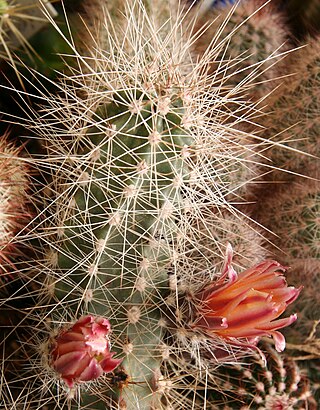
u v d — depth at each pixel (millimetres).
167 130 270
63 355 241
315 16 429
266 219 382
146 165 264
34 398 281
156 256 275
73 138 286
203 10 387
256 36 372
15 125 331
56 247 273
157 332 281
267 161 392
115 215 263
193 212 297
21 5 300
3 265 284
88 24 341
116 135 268
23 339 293
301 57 396
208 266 300
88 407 270
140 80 284
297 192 379
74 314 271
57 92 322
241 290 257
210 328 265
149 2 344
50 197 291
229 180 353
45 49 334
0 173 271
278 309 254
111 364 237
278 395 311
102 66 304
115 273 270
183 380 304
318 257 368
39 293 281
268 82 382
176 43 310
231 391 312
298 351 344
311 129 386
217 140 300
